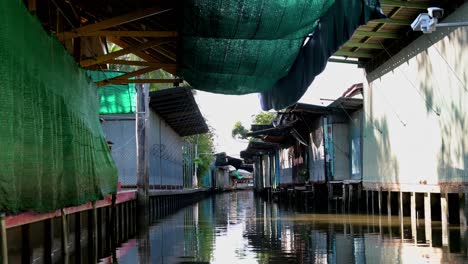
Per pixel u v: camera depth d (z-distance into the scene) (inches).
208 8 304.2
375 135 832.3
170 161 1337.4
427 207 650.8
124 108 641.0
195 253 421.1
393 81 759.7
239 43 352.8
